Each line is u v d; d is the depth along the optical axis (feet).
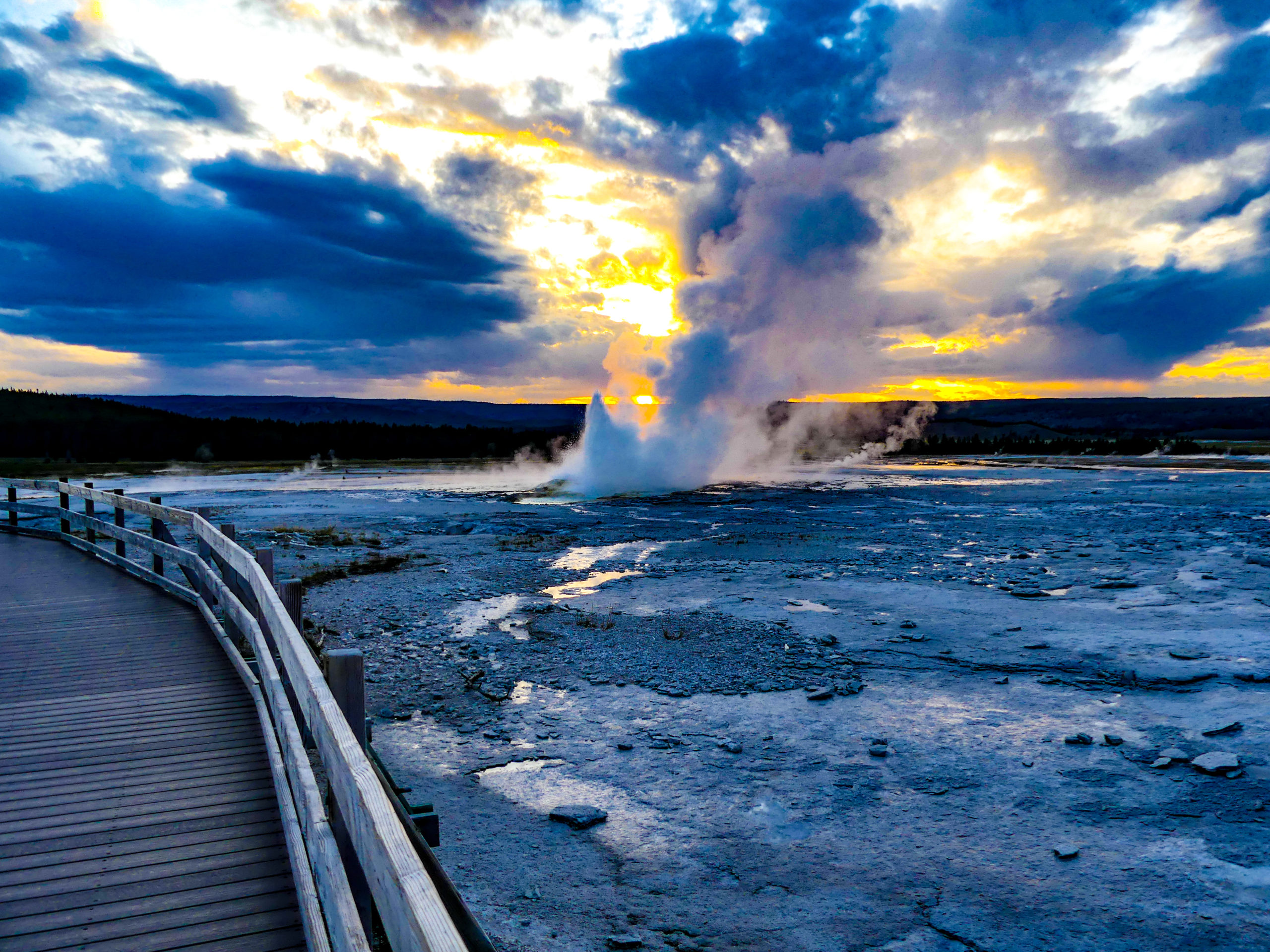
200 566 26.30
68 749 15.90
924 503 118.32
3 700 18.88
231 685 20.06
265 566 19.48
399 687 33.71
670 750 27.20
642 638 41.42
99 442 333.83
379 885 6.01
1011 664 36.32
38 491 168.76
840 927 17.19
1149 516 95.35
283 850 12.07
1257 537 74.18
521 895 18.43
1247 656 36.09
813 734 28.45
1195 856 19.70
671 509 111.86
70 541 46.21
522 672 35.83
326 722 7.95
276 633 12.82
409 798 21.38
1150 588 52.24
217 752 15.84
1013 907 17.71
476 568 63.62
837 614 46.78
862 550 72.18
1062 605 48.24
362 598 51.06
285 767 13.30
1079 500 119.24
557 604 49.88
